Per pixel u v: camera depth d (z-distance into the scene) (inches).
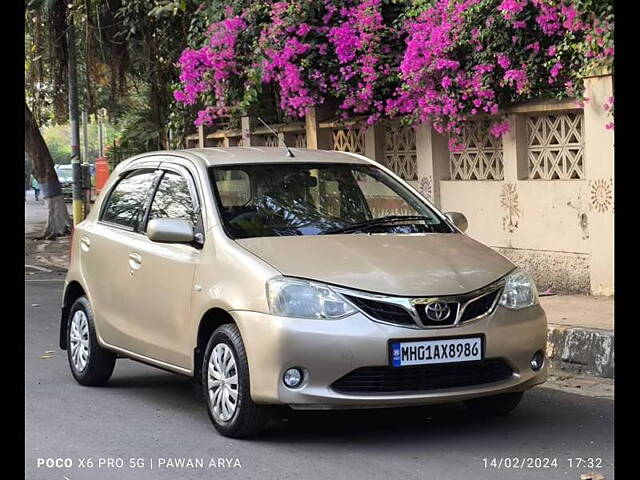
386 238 278.4
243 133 689.6
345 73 535.2
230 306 255.6
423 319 243.4
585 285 440.8
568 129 447.8
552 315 387.2
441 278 251.6
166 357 291.7
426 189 520.4
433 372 244.7
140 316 304.7
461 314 247.3
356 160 317.7
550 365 360.8
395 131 547.2
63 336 357.1
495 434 263.9
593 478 223.3
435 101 480.4
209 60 589.6
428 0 490.0
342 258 257.6
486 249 280.4
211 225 278.5
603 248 421.7
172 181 309.6
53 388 339.0
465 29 458.6
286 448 252.7
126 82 909.8
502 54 446.3
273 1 573.9
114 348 321.4
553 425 272.8
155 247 299.4
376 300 242.8
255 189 292.4
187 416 293.7
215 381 263.4
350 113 575.2
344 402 239.6
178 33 802.8
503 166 478.9
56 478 234.8
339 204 297.0
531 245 467.2
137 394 327.6
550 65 433.1
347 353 239.0
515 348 254.2
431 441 257.8
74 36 882.1
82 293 353.1
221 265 266.5
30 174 2026.3
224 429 261.1
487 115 477.7
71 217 1227.9
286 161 305.4
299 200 292.4
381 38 530.0
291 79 551.5
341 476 228.5
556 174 456.8
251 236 274.7
